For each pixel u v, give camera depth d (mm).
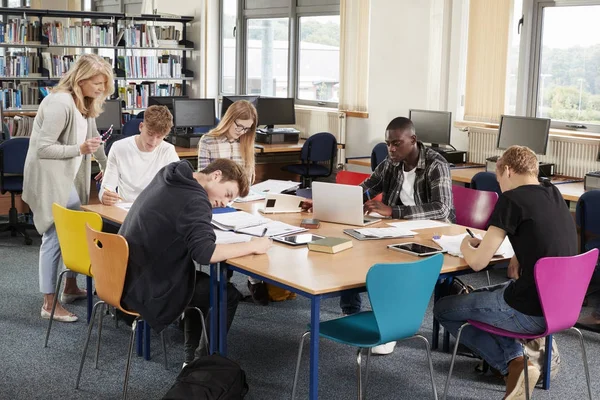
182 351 3953
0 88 8641
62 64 8992
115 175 4297
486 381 3615
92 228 3363
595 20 5996
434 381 3281
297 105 9188
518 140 6125
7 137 7477
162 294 3158
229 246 3170
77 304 4672
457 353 3943
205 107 7672
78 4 12773
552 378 3635
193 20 10102
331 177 8297
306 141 7574
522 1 6406
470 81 6723
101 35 9281
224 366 3064
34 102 8750
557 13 6270
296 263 3156
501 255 3365
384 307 2869
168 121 4211
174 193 3109
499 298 3166
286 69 9359
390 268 2816
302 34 9055
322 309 4660
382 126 7652
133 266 3182
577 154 5930
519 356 3287
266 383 3553
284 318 4484
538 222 3055
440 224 3955
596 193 4547
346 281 2900
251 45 9938
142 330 3883
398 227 3840
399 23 7305
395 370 3730
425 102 7129
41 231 4277
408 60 7254
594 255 3078
